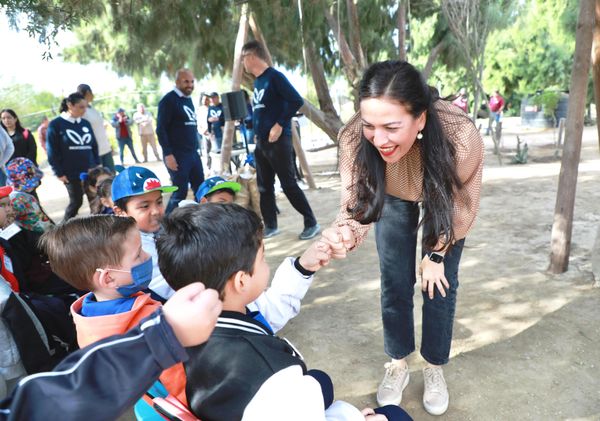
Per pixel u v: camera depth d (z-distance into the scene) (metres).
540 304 2.88
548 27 15.56
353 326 2.84
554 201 5.14
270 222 4.63
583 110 2.99
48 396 0.64
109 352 0.64
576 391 2.12
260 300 1.46
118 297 1.43
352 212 1.78
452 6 7.32
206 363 0.95
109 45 7.09
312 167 8.86
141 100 17.80
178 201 4.79
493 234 4.19
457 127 1.54
